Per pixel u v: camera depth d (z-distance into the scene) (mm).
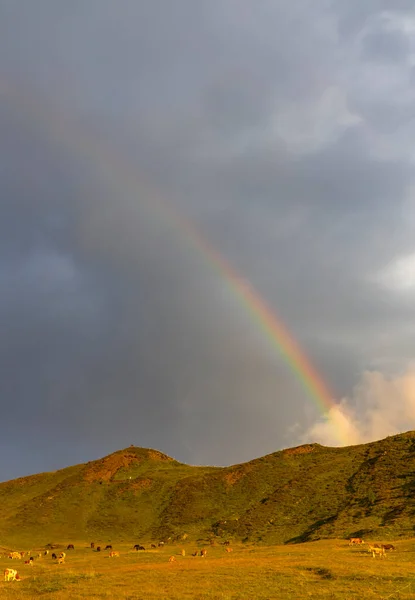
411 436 110062
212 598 27953
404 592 28812
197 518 107312
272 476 121688
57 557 68500
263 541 78500
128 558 61938
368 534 65062
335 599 27297
